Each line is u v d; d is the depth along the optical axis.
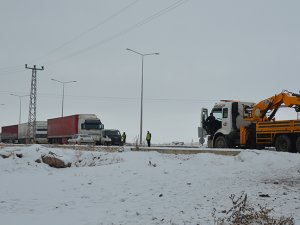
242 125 27.95
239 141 27.50
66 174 15.12
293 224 7.07
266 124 24.94
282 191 10.88
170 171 14.86
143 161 17.48
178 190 11.31
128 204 9.46
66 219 7.77
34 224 7.30
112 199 10.16
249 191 10.91
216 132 28.53
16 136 76.38
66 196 10.63
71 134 53.12
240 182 12.61
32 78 60.09
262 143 25.23
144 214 8.30
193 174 14.29
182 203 9.51
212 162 18.45
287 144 23.48
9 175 15.06
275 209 8.61
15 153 18.67
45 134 66.56
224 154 21.17
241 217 7.59
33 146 19.23
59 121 58.41
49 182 13.09
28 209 8.95
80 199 10.20
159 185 12.16
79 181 13.16
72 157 19.78
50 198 10.36
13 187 12.15
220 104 28.73
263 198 9.91
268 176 13.96
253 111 26.62
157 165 16.55
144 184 12.34
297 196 10.15
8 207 9.20
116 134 50.69
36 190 11.60
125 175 13.99
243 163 17.38
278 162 16.70
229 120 27.75
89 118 51.44
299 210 8.49
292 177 13.66
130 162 17.19
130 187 11.88
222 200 9.80
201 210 8.66
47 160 17.77
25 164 17.14
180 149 24.42
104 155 20.27
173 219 7.79
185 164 17.16
